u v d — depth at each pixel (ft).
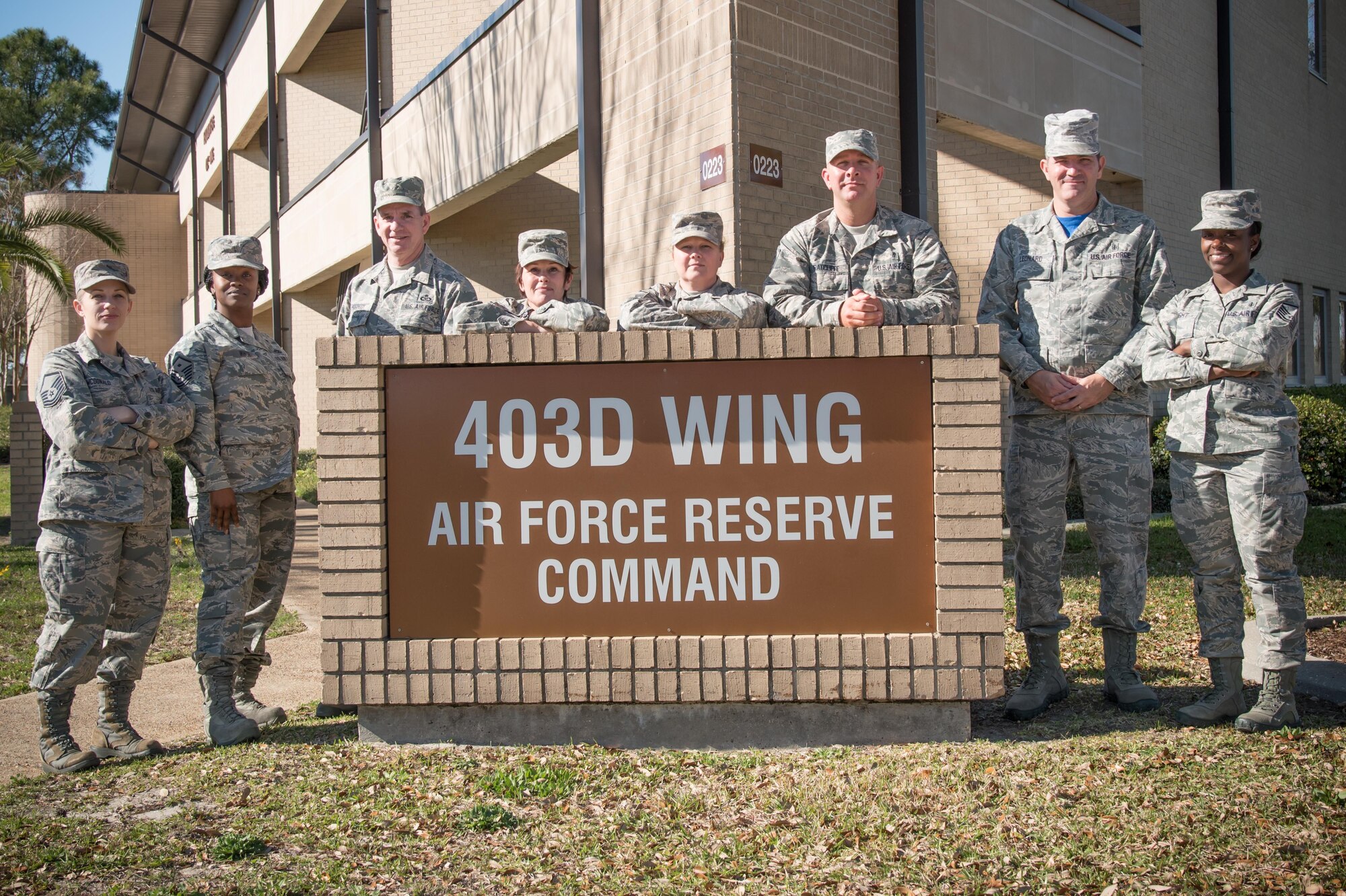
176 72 87.92
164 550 14.82
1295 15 54.60
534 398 13.11
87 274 14.12
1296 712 13.62
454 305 16.05
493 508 13.14
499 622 13.14
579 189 28.84
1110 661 14.96
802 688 12.76
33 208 98.78
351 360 13.12
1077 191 14.67
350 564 13.10
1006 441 35.14
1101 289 14.52
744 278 24.21
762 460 12.93
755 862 10.01
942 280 14.29
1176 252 43.27
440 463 13.17
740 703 12.99
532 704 13.21
